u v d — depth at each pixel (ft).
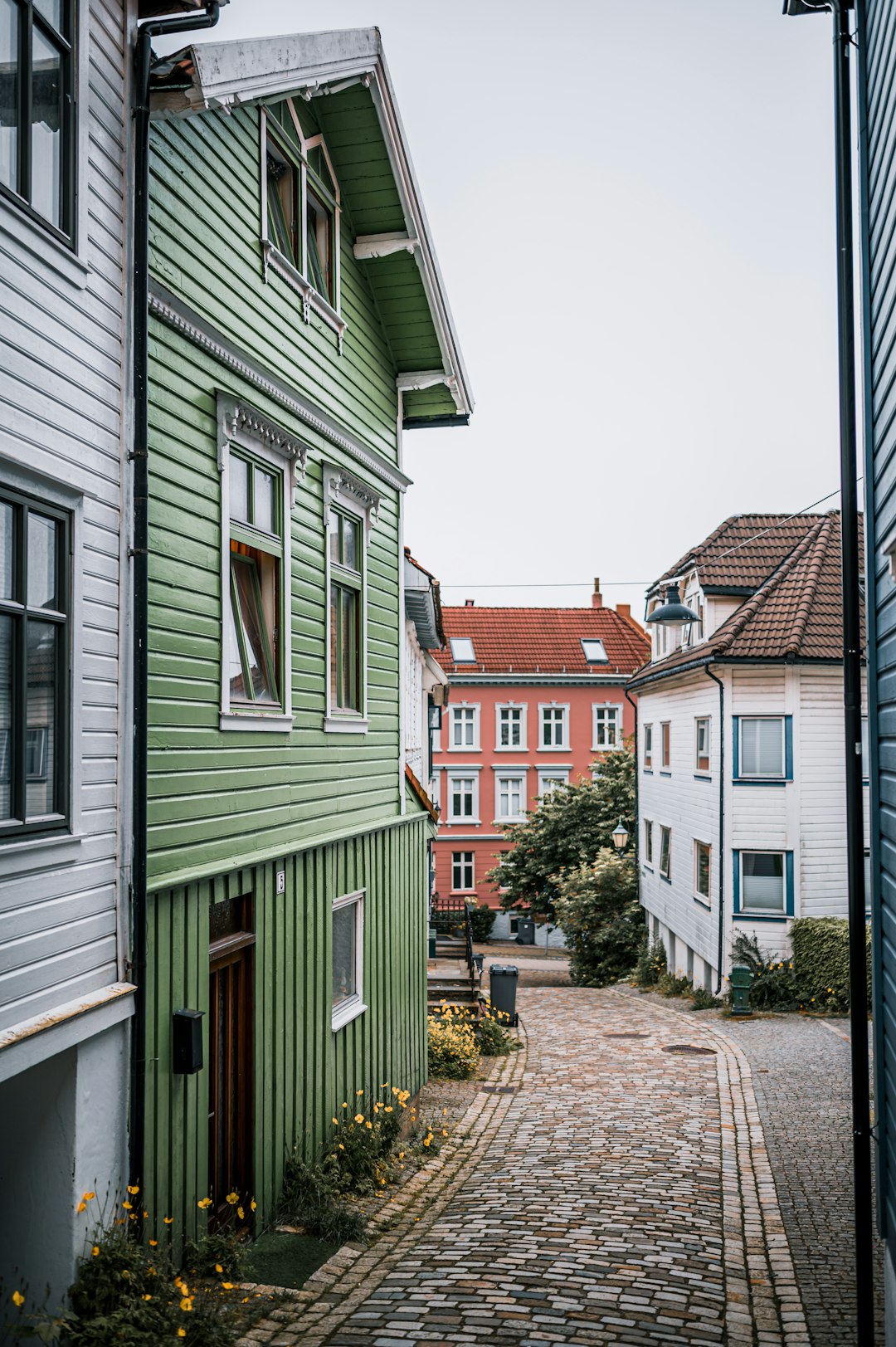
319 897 31.81
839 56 24.99
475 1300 22.29
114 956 19.83
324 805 32.60
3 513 16.52
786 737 71.36
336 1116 33.04
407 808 42.45
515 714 152.25
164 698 22.49
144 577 20.53
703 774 77.71
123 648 20.27
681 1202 29.78
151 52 21.24
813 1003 68.03
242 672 27.12
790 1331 21.68
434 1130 38.17
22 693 16.80
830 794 71.41
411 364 41.27
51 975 17.62
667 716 90.74
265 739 27.99
